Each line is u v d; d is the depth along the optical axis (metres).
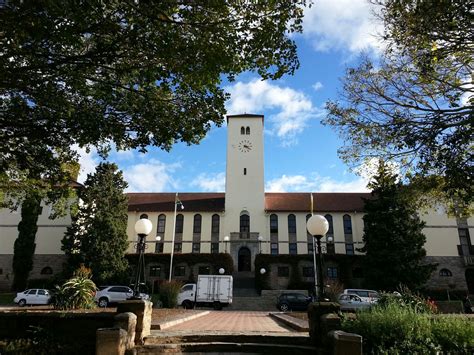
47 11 6.96
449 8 8.81
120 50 8.83
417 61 10.96
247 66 9.59
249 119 57.47
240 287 43.56
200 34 8.59
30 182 14.41
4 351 8.76
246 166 54.53
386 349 8.23
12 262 45.28
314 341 9.61
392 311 9.42
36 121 10.29
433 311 13.46
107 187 41.22
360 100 12.52
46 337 9.54
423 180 12.54
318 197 54.34
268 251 49.53
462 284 44.88
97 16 7.58
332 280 43.66
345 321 9.71
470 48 9.88
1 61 8.10
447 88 11.20
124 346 8.45
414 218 39.12
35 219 44.72
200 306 32.44
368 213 39.38
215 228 51.22
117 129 10.38
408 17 9.98
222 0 8.19
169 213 51.34
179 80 9.77
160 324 11.88
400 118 11.82
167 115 10.44
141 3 7.54
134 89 10.13
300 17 8.81
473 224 47.44
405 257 35.84
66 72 8.76
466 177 10.31
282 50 9.19
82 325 9.76
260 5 8.54
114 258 38.69
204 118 10.59
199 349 9.37
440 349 8.04
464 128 9.96
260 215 51.50
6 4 6.98
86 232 39.66
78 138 10.52
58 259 46.31
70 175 13.38
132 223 50.53
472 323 9.03
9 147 11.03
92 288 18.38
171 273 45.22
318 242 11.02
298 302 30.59
